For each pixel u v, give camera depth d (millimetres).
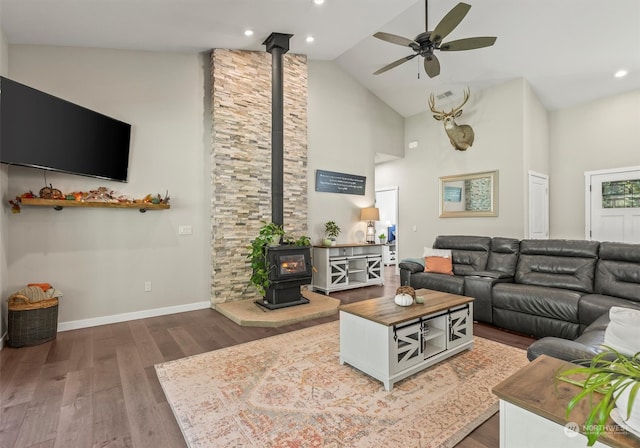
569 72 4828
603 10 3629
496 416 2021
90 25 3338
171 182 4289
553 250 3840
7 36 3346
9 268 3348
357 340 2602
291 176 5227
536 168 5516
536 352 1662
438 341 2902
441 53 4883
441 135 6402
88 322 3746
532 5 3750
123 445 1782
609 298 3039
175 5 3227
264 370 2641
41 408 2121
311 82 5652
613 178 5199
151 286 4148
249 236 4711
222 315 4180
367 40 5078
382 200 8859
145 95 4133
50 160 3102
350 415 2033
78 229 3705
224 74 4480
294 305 4316
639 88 4957
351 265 6055
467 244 4688
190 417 2010
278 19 3865
